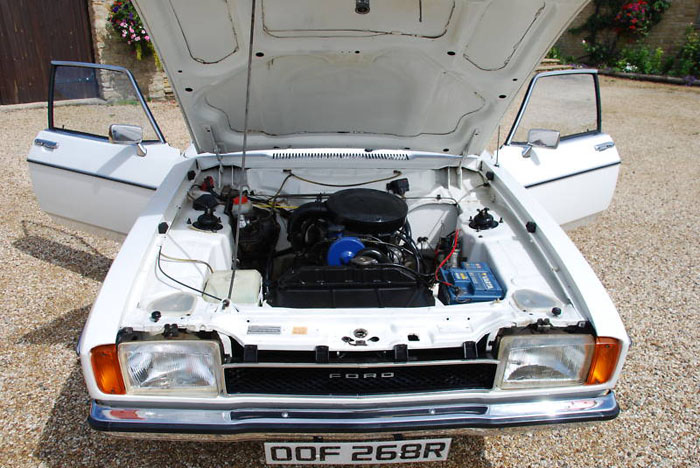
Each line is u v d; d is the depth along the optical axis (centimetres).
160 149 330
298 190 298
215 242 231
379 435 183
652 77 1408
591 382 186
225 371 178
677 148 775
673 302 372
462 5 188
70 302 345
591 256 440
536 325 184
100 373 171
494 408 185
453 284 215
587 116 365
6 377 274
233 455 236
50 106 343
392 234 248
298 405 180
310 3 186
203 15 192
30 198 509
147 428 175
